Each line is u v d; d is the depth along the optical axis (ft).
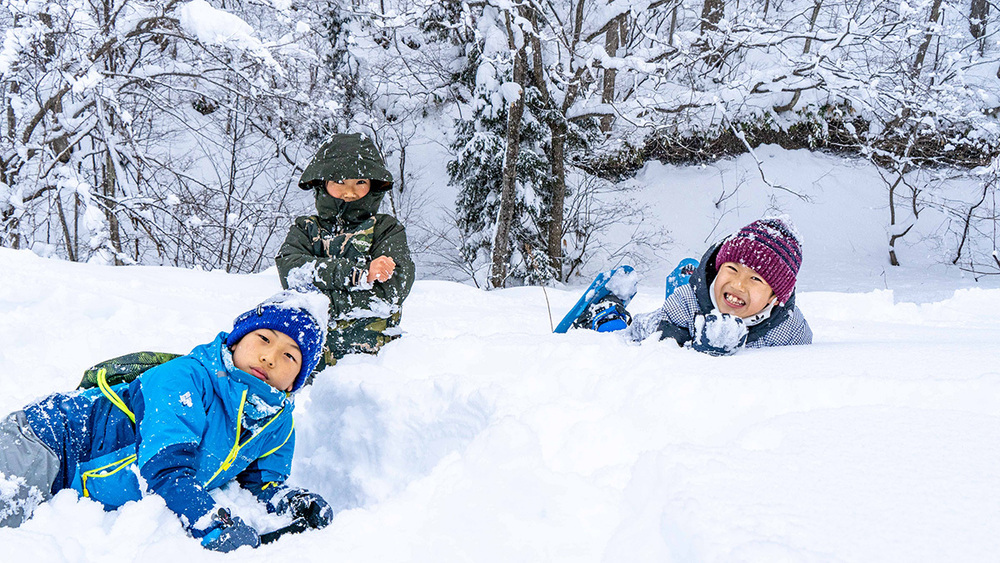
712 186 64.08
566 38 43.75
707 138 65.41
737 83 41.98
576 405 6.99
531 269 50.06
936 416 5.59
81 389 7.29
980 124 47.62
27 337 11.75
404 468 8.55
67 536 5.97
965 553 3.95
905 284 52.65
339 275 10.51
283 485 7.88
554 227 52.49
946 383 6.04
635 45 46.19
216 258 44.37
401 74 58.70
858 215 62.34
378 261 10.55
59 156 32.22
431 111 65.77
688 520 4.67
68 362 11.02
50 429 6.72
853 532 4.27
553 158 50.70
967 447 5.05
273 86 37.76
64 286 15.38
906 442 5.22
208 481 7.12
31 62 29.19
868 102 42.91
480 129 49.85
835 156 66.44
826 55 39.14
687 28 64.44
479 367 8.92
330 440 9.30
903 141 62.23
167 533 6.03
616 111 45.44
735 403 6.42
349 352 10.55
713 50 41.37
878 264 58.70
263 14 36.32
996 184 54.85
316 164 11.37
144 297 15.90
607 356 8.16
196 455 6.61
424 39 59.47
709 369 7.20
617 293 11.72
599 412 6.84
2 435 6.52
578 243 58.65
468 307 19.52
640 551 5.00
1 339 11.51
